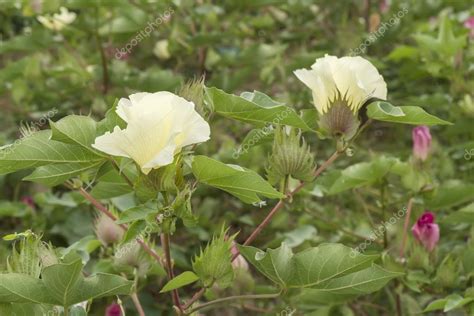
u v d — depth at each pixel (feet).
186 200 2.83
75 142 2.90
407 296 4.15
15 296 2.86
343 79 3.08
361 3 6.04
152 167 2.78
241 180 2.86
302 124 2.98
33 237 3.00
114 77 5.03
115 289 2.91
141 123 2.74
